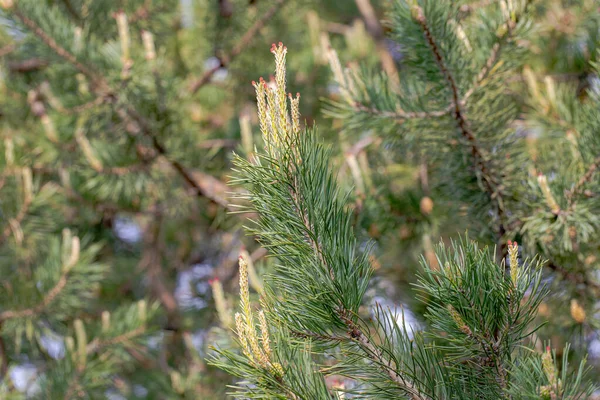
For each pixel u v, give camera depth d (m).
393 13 1.78
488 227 1.87
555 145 1.95
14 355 3.45
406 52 1.80
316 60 3.69
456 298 1.47
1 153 3.12
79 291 3.09
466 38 1.83
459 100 1.81
